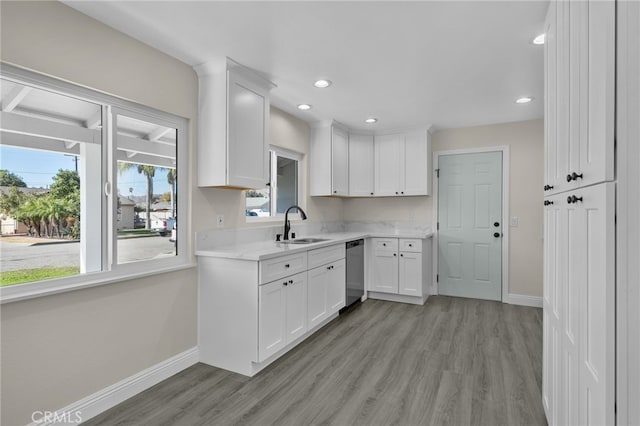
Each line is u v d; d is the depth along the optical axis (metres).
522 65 2.50
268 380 2.30
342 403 2.03
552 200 1.60
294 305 2.76
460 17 1.89
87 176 1.99
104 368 1.98
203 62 2.48
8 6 1.58
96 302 1.95
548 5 1.77
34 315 1.68
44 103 1.81
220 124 2.49
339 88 2.97
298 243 3.27
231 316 2.45
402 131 4.45
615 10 0.91
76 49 1.84
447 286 4.48
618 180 0.91
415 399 2.06
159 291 2.31
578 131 1.18
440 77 2.73
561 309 1.43
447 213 4.46
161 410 1.96
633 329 0.89
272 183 3.72
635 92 0.90
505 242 4.13
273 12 1.85
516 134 4.08
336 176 4.18
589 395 1.07
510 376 2.33
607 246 0.92
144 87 2.20
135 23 1.97
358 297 4.09
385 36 2.10
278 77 2.73
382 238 4.28
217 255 2.47
